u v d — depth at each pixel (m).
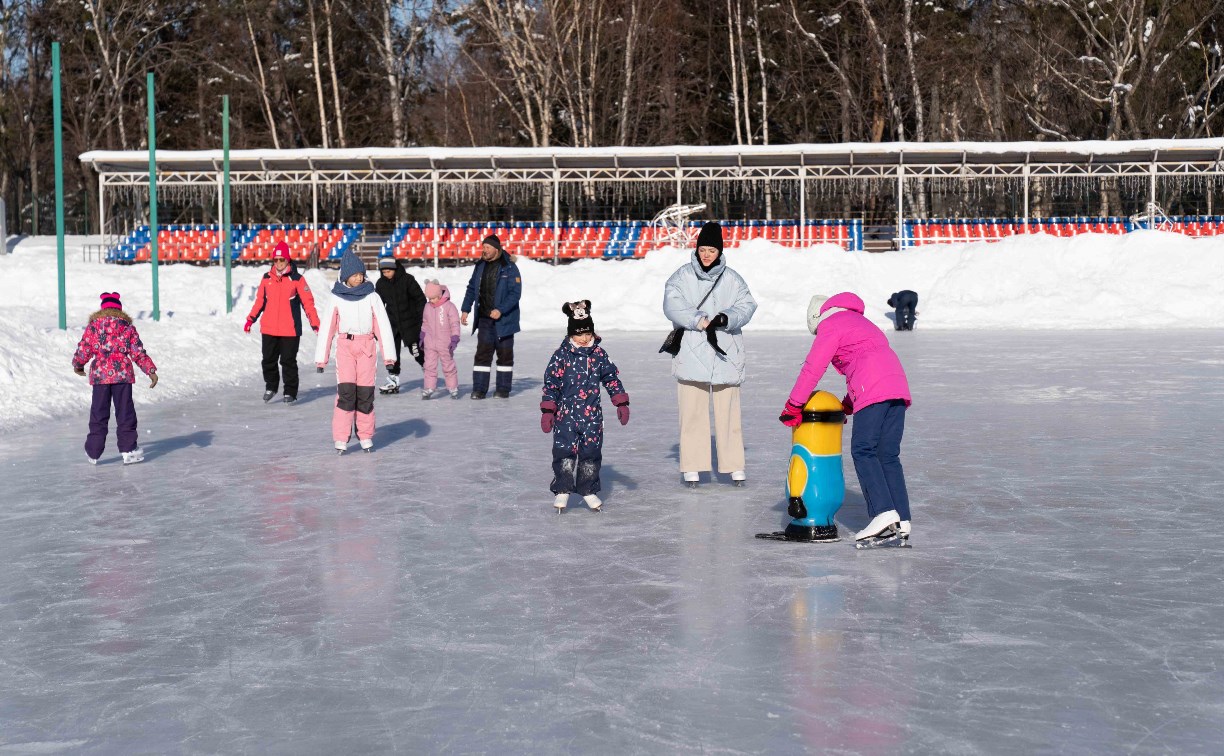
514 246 43.03
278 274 14.78
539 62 50.34
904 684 4.56
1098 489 8.74
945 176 41.47
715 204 53.09
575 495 8.79
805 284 34.41
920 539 7.16
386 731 4.14
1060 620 5.42
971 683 4.57
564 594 5.96
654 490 8.94
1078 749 3.92
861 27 52.56
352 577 6.36
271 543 7.21
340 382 10.80
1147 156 41.06
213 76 57.44
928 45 51.25
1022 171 41.94
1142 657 4.88
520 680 4.66
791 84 57.56
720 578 6.25
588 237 43.38
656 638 5.19
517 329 15.49
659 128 56.03
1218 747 3.93
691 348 8.84
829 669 4.74
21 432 12.23
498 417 13.53
